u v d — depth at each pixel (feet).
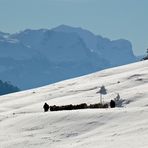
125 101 346.13
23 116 259.60
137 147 152.15
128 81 477.36
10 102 549.54
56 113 244.22
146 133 174.91
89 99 409.49
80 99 420.77
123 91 415.44
